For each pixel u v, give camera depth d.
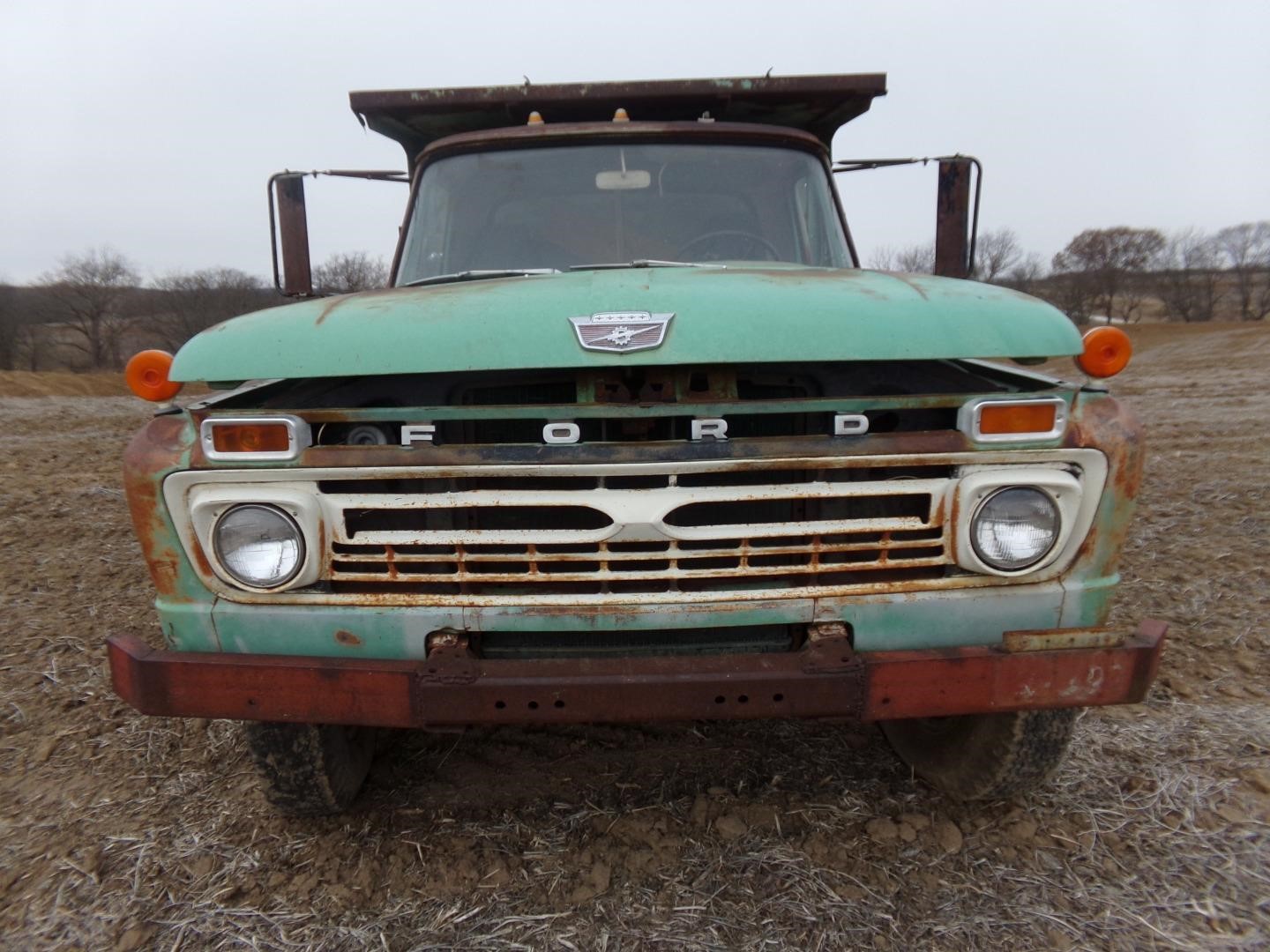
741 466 1.96
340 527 2.03
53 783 2.86
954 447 2.00
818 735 3.12
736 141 3.35
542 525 2.19
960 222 3.51
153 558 2.09
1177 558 5.00
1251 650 3.72
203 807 2.72
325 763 2.48
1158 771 2.76
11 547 5.65
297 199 3.48
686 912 2.23
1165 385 16.83
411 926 2.20
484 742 3.10
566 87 3.44
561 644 2.17
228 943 2.15
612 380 2.02
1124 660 2.01
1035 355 2.00
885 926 2.17
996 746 2.45
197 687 2.04
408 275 3.25
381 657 2.07
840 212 3.43
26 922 2.23
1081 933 2.12
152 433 2.09
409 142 3.95
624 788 2.79
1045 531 2.03
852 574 2.14
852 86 3.46
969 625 2.08
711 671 1.96
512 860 2.44
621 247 3.17
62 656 3.83
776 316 1.97
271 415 2.00
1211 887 2.27
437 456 1.97
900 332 1.95
